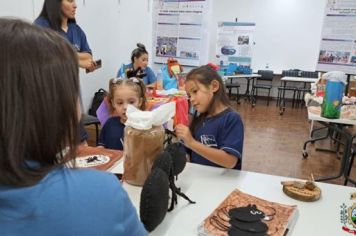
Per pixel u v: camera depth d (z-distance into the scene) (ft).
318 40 24.03
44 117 1.28
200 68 4.56
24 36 1.28
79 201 1.30
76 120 1.42
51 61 1.29
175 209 3.00
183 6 18.38
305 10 23.88
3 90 1.21
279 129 16.11
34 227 1.24
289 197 3.35
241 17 25.34
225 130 4.31
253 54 25.61
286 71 23.61
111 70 13.70
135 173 3.22
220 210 2.89
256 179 3.74
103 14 12.56
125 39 14.78
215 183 3.59
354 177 10.00
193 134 4.60
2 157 1.23
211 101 4.47
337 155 12.11
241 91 26.17
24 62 1.23
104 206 1.35
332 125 9.16
